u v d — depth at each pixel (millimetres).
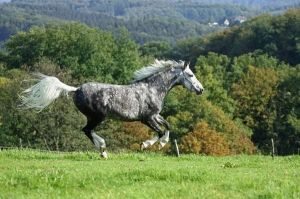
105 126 66438
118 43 97062
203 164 23234
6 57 100312
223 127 81062
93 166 20312
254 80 104438
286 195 13750
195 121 80562
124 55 92750
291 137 95500
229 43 158750
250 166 22188
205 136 71625
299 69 110250
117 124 67438
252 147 80625
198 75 101500
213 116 81625
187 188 14648
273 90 104312
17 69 87438
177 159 26125
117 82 90125
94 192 14141
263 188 14844
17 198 13320
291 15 149500
